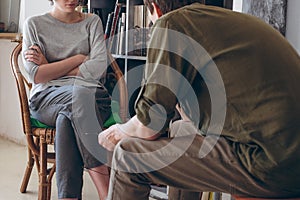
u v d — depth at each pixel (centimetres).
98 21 290
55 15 285
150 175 165
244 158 156
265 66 152
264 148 153
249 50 153
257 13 237
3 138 441
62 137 245
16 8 424
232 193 163
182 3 171
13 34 405
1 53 432
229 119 156
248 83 152
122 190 167
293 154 150
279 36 161
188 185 166
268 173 153
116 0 346
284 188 156
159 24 160
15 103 422
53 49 279
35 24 279
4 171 349
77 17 289
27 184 309
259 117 151
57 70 269
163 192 295
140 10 323
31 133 264
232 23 157
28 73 268
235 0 254
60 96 256
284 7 230
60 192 244
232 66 153
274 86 150
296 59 159
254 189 159
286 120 149
